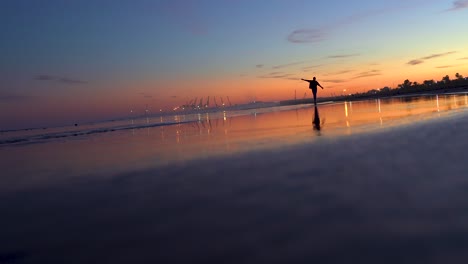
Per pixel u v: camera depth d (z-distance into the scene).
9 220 3.31
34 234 2.84
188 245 2.31
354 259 1.92
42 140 17.80
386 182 3.45
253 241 2.28
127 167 6.14
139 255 2.23
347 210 2.72
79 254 2.35
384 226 2.34
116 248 2.39
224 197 3.43
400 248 2.01
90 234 2.71
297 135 9.02
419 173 3.69
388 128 8.57
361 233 2.26
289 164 4.91
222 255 2.12
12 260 2.33
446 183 3.23
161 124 26.44
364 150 5.55
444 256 1.88
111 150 9.70
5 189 4.98
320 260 1.95
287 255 2.04
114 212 3.27
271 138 8.88
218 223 2.68
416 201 2.79
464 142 5.40
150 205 3.40
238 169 4.90
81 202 3.80
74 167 6.83
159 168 5.68
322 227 2.41
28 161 8.57
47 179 5.62
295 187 3.57
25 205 3.90
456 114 10.63
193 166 5.54
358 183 3.51
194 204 3.28
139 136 15.01
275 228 2.47
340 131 9.03
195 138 11.24
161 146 9.53
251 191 3.57
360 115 15.17
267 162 5.26
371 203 2.84
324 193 3.25
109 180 5.02
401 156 4.74
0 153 11.37
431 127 7.82
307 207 2.88
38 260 2.31
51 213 3.46
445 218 2.40
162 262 2.10
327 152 5.69
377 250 2.00
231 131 12.84
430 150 4.99
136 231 2.68
